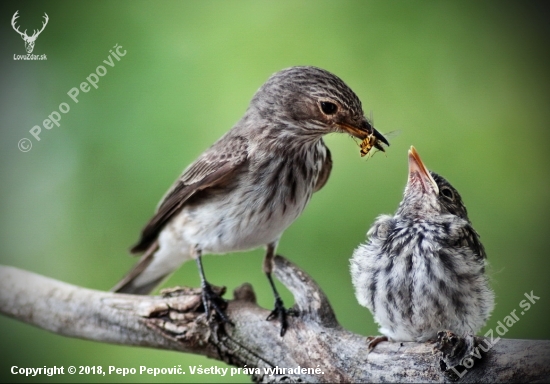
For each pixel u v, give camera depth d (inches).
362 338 327.0
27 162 437.7
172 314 347.6
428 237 307.3
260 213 360.5
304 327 336.2
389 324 315.3
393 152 446.0
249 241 369.7
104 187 433.1
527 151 446.3
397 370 308.7
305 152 363.3
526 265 430.3
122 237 436.1
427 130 452.1
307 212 430.0
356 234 421.7
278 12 463.2
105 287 435.8
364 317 409.1
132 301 356.5
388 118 455.2
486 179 442.9
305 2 468.4
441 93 457.1
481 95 462.0
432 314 305.6
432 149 449.1
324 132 353.7
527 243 432.5
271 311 344.2
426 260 303.9
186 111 437.1
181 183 378.3
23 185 437.7
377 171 440.1
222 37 453.4
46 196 438.3
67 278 435.2
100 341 360.5
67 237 438.6
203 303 347.9
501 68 466.6
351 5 468.8
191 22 453.1
